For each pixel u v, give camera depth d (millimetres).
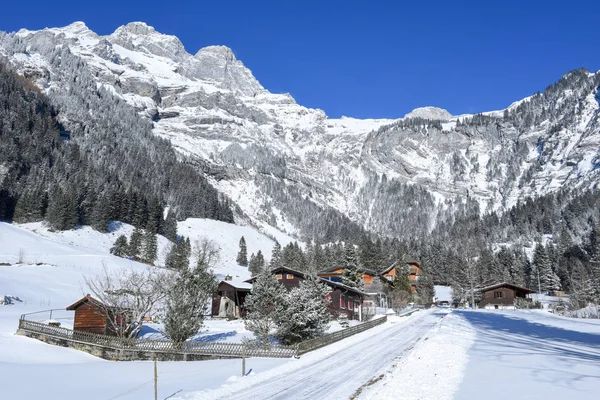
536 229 198250
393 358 25531
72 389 19391
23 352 30609
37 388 19375
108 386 20188
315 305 35250
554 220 199500
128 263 94000
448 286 138750
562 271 122438
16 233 104125
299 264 112875
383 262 118750
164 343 31469
